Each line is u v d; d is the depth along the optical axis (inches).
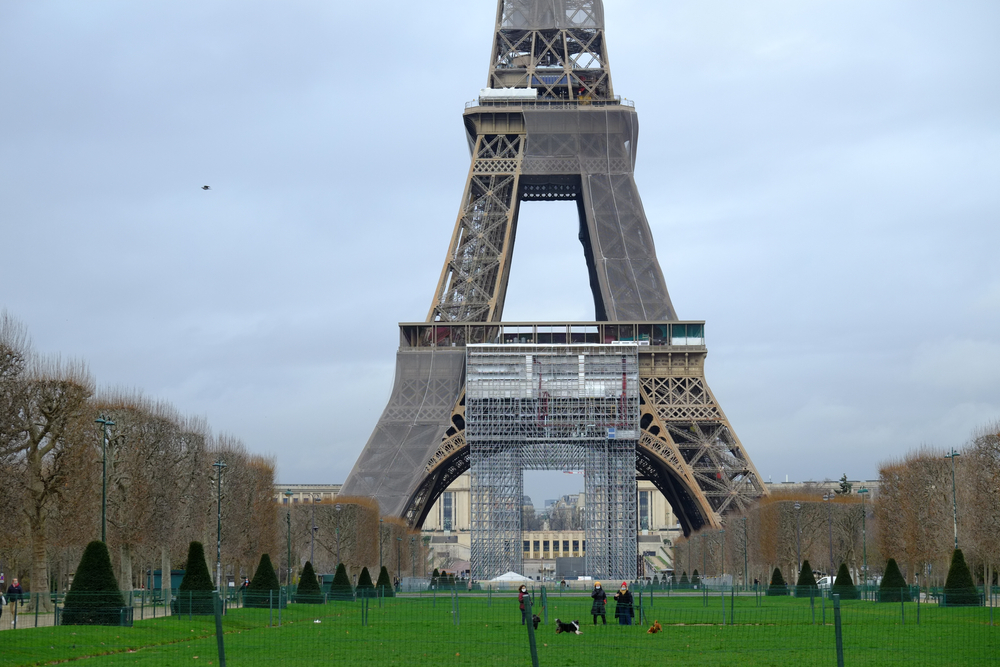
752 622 6156.5
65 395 6939.0
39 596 5984.3
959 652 4402.1
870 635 5206.7
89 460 7342.5
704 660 4151.1
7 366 6688.0
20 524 7066.9
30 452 6825.8
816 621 6151.6
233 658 4254.4
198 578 6279.5
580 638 5137.8
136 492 7770.7
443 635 5324.8
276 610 7066.9
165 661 4141.2
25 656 4138.8
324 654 4407.0
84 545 7805.1
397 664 4020.7
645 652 4466.0
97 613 5280.5
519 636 5251.0
